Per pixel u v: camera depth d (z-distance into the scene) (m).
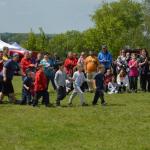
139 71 29.61
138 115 19.30
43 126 16.81
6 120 18.00
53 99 25.48
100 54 28.91
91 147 13.66
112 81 29.02
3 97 24.14
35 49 96.00
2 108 21.33
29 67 24.19
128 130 16.19
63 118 18.55
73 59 28.83
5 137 14.94
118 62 29.53
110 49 92.38
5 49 24.59
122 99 25.14
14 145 13.87
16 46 52.03
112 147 13.67
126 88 29.19
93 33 95.31
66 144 14.03
